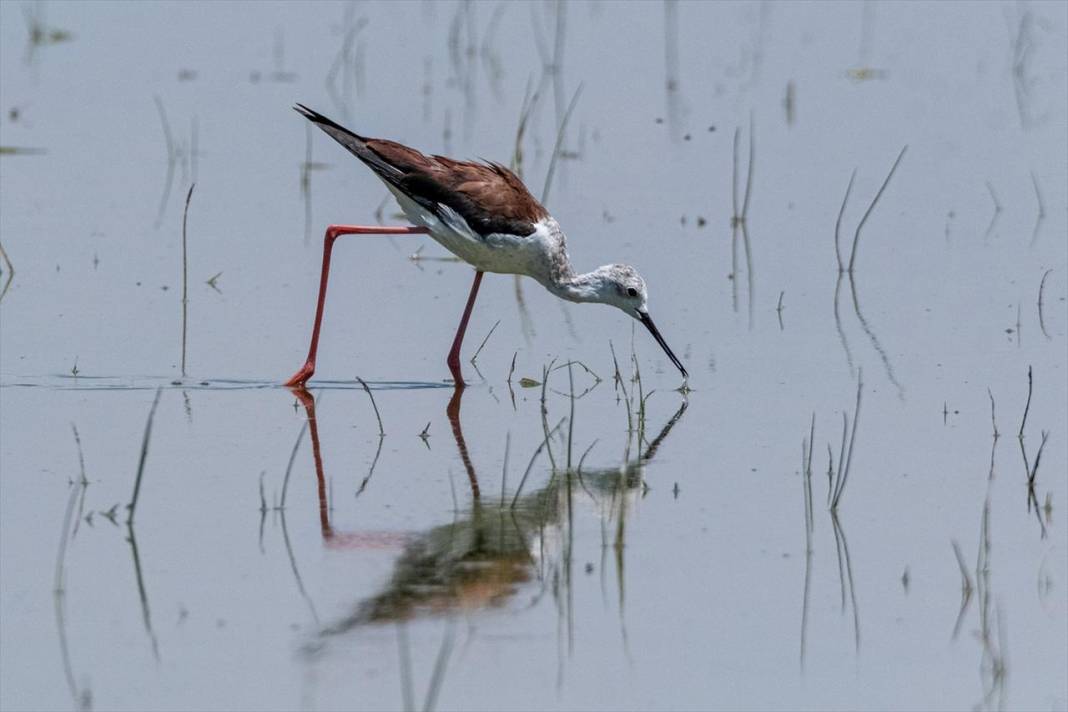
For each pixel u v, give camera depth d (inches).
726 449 495.8
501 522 437.4
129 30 953.5
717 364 576.7
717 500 456.1
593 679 357.4
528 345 605.3
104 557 412.2
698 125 826.8
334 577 402.0
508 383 563.5
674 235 703.1
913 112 837.8
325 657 363.3
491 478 471.2
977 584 406.0
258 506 446.3
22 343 580.1
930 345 589.6
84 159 778.2
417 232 576.1
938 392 543.2
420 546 421.7
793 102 850.1
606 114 839.7
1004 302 631.2
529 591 397.4
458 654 366.6
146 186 750.5
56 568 406.0
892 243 695.7
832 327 611.2
